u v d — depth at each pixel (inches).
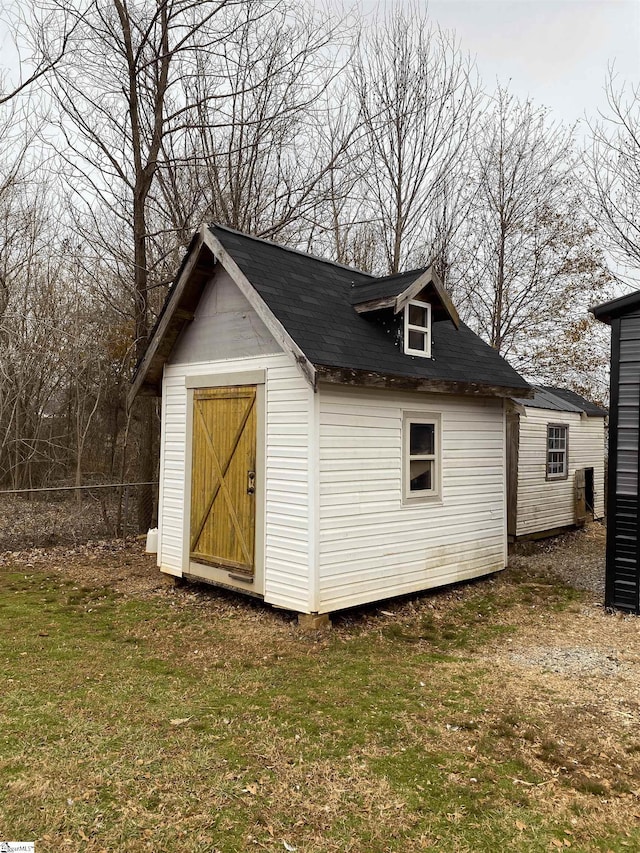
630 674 205.3
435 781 136.0
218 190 538.0
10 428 522.0
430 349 309.4
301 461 245.3
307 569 241.3
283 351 255.6
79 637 231.3
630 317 277.6
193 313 308.5
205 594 297.6
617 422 282.2
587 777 139.8
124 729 155.2
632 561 278.7
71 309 530.3
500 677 201.3
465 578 321.4
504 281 713.6
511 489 450.3
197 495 301.1
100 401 569.9
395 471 278.4
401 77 618.5
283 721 163.3
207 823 117.6
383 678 197.2
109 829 114.7
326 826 118.4
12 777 130.9
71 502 509.7
